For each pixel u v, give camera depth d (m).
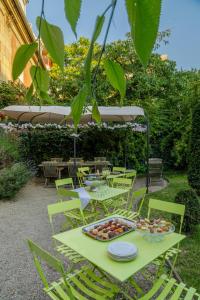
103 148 9.12
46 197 6.04
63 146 9.06
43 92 0.71
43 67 0.68
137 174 9.27
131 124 8.00
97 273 2.60
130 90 8.95
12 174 5.78
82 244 2.05
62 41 0.50
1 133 7.65
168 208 2.67
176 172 9.66
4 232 3.88
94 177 5.53
